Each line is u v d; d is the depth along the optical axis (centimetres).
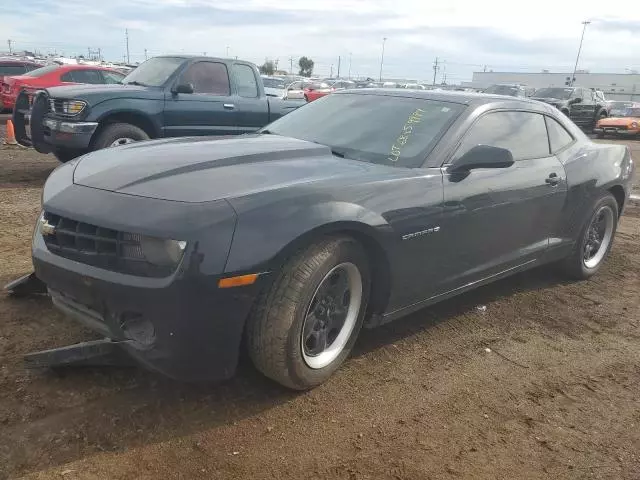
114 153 342
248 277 260
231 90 888
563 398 331
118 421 273
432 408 310
